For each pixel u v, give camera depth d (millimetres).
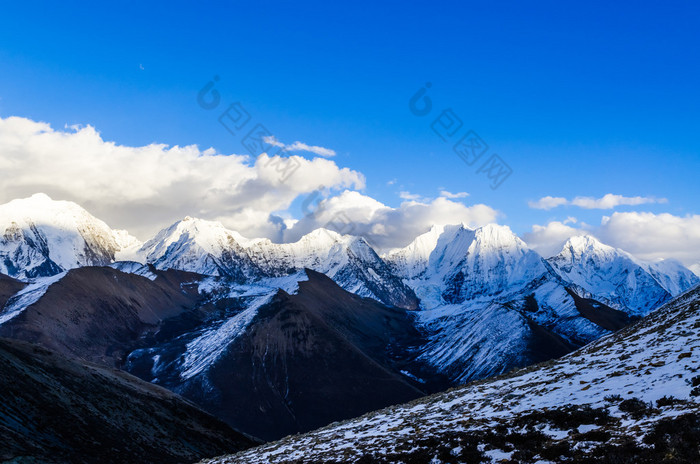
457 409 44938
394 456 34156
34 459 51406
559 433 30859
